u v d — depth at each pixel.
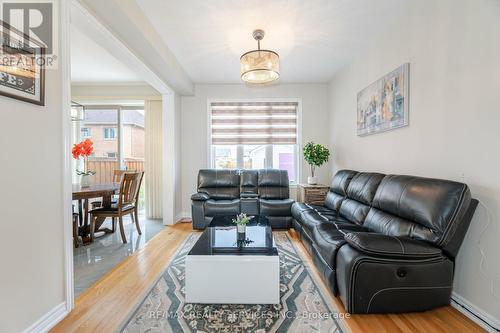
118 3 1.94
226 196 4.20
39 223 1.53
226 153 4.89
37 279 1.51
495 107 1.56
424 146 2.16
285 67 3.90
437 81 2.01
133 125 5.52
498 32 1.53
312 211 3.04
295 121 4.76
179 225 4.21
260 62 2.57
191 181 4.75
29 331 1.45
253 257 1.86
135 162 5.57
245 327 1.59
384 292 1.63
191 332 1.55
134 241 3.34
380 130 2.81
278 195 4.18
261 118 4.75
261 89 4.73
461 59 1.79
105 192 3.25
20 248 1.41
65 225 1.71
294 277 2.27
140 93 4.71
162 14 2.43
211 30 2.75
